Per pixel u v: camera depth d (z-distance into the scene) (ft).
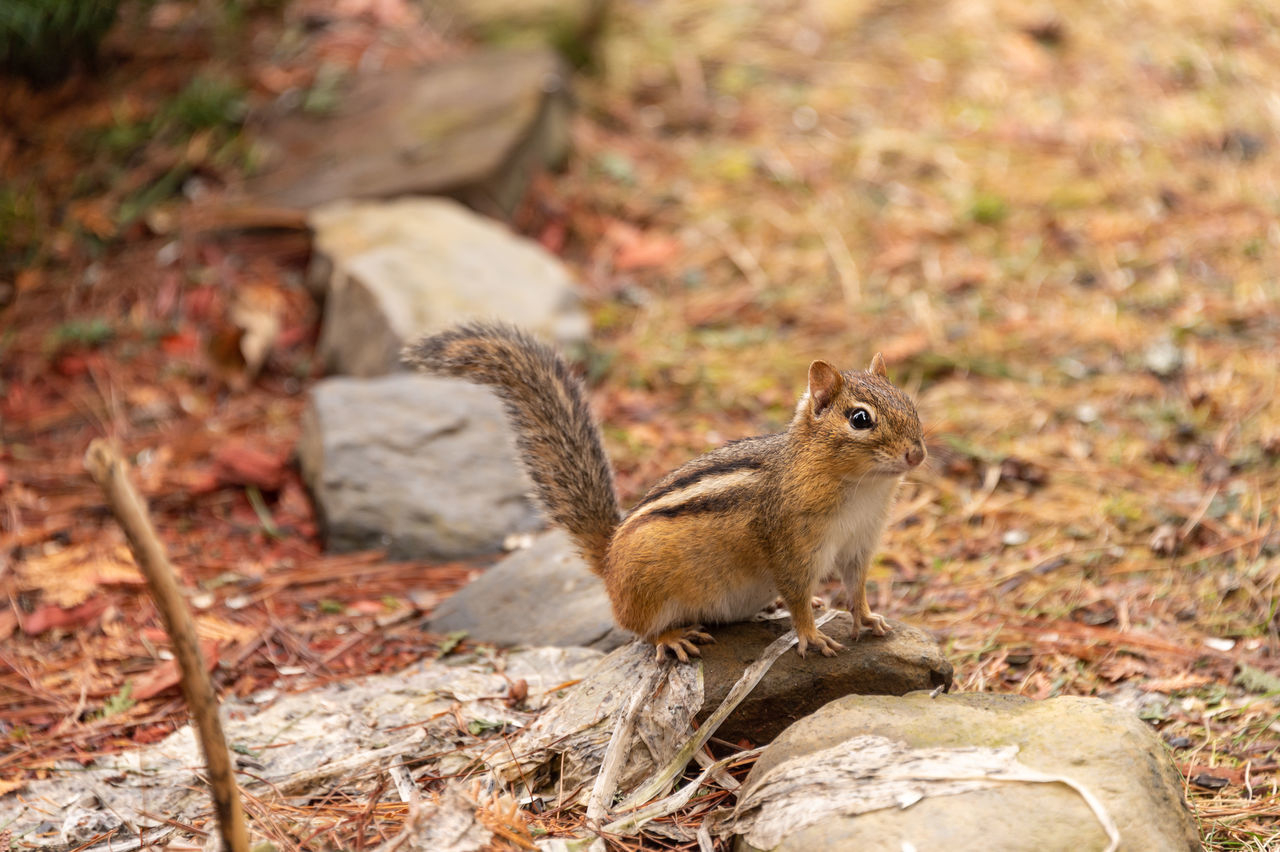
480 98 58.13
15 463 42.29
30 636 33.86
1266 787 25.84
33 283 50.65
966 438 41.29
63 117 57.77
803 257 52.65
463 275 47.57
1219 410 41.47
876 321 48.39
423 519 37.32
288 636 33.09
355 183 54.49
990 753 21.72
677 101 63.26
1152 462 39.55
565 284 48.34
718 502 25.62
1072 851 19.80
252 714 29.27
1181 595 33.24
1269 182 55.36
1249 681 29.40
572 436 28.84
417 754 26.30
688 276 52.01
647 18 69.05
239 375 46.93
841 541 25.76
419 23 64.90
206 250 52.26
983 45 66.54
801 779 21.80
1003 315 48.21
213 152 56.49
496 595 33.01
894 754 21.97
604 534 28.58
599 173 58.34
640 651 27.27
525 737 25.86
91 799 26.03
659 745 24.98
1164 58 64.95
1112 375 44.11
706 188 57.36
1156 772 21.52
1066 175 56.80
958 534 36.86
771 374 45.68
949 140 59.93
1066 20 68.23
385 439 39.01
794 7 69.92
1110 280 49.67
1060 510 37.50
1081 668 30.42
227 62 61.11
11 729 29.71
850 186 57.00
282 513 39.86
